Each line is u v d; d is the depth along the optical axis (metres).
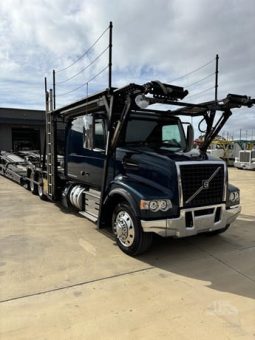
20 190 10.91
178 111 5.90
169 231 4.41
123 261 4.51
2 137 24.75
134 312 3.18
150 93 4.55
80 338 2.75
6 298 3.39
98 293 3.55
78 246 5.08
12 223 6.42
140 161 4.88
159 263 4.48
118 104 5.13
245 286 3.82
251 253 4.95
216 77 6.84
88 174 6.21
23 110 24.86
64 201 7.29
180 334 2.82
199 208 4.61
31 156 11.24
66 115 7.07
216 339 2.76
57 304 3.29
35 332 2.82
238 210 5.16
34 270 4.12
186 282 3.90
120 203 4.93
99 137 5.64
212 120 6.06
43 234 5.69
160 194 4.46
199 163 4.63
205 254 4.88
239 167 25.09
